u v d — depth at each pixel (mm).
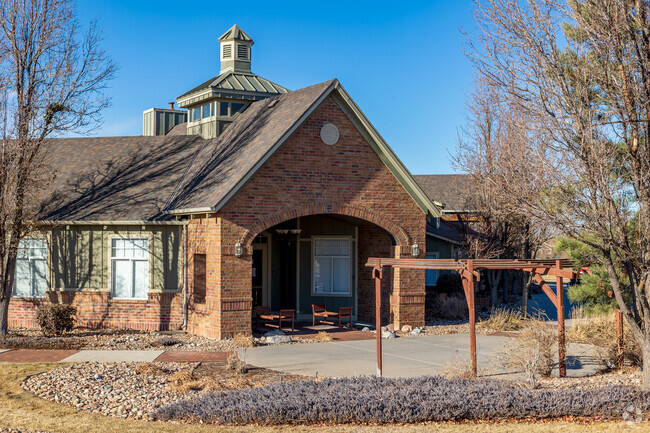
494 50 13148
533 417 11398
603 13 11664
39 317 20797
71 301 22766
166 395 12984
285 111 22688
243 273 20281
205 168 23703
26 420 11047
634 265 12805
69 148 27422
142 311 22312
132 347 18688
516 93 13070
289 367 15992
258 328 22531
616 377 14969
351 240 24984
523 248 26125
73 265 22844
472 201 28641
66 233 22906
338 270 25031
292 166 21047
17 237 20656
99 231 22719
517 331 23047
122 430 10523
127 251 22578
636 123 11898
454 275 32094
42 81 20422
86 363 15930
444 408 11273
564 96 12125
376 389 12234
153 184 24250
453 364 14984
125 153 26797
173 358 16859
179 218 22172
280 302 25953
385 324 23578
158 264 22312
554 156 14406
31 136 20438
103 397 12797
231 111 27547
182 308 22062
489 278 29312
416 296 23141
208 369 15555
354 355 17797
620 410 11391
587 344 19531
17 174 20172
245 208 20297
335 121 21797
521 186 14133
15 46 20047
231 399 11750
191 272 21859
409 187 22969
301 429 10820
